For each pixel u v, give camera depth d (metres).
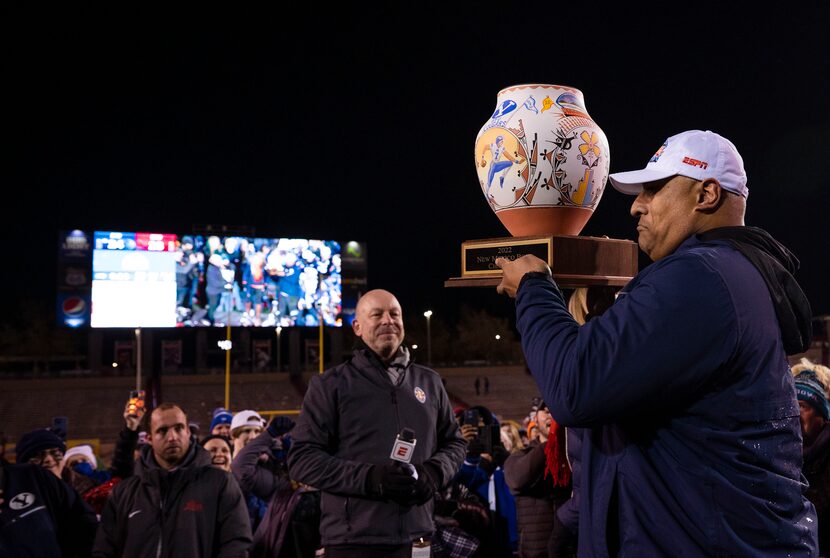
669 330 1.45
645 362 1.44
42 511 3.76
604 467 1.64
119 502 4.05
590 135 2.02
